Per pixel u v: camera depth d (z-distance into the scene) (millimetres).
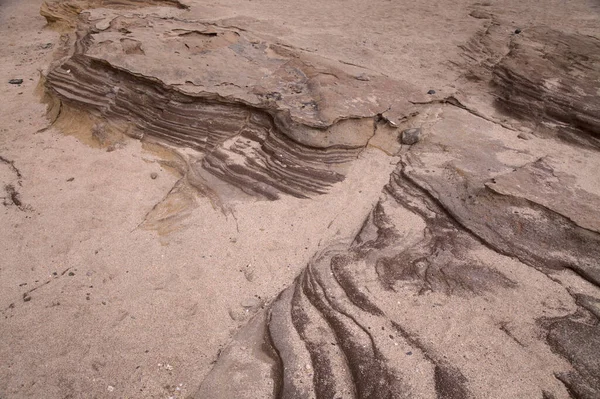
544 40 9352
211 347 4066
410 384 3539
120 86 6852
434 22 10891
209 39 7730
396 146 6297
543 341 3867
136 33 7613
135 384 3775
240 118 6344
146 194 5902
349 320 4070
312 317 4168
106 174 6219
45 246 5125
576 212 4957
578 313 4109
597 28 10398
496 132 6676
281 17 10789
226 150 6113
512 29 10312
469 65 8617
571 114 6824
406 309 4148
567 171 5809
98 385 3768
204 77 6609
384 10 11781
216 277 4699
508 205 5125
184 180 5957
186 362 3947
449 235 4934
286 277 4680
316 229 5191
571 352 3766
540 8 11984
